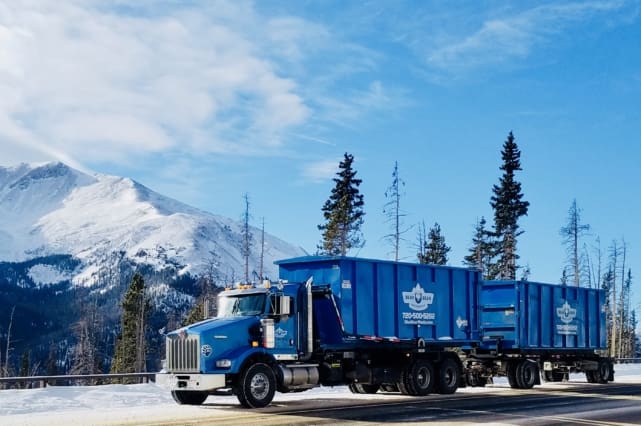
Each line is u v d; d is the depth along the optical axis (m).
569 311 31.88
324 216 55.41
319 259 22.97
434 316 25.34
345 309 22.53
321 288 22.72
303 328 21.59
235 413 18.16
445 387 25.17
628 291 80.56
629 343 85.94
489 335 29.39
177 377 19.56
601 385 30.92
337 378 22.86
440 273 25.83
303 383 21.03
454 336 25.92
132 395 23.31
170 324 82.88
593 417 17.80
